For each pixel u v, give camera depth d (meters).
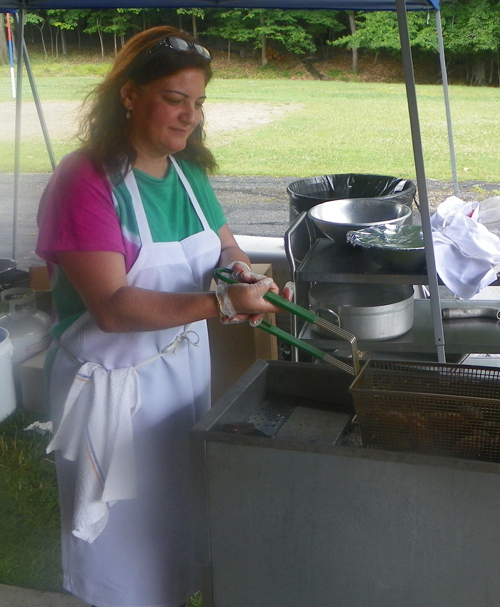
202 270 1.57
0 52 17.69
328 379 1.61
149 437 1.55
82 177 1.36
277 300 1.35
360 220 2.86
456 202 2.87
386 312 2.36
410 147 10.50
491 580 1.22
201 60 1.35
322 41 18.55
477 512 1.19
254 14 18.11
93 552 1.62
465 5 14.60
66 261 1.38
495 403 1.26
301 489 1.29
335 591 1.34
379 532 1.26
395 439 1.35
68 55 19.23
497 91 14.99
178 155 1.61
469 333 2.47
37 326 3.16
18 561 2.13
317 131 11.89
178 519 1.66
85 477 1.50
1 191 8.64
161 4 3.71
